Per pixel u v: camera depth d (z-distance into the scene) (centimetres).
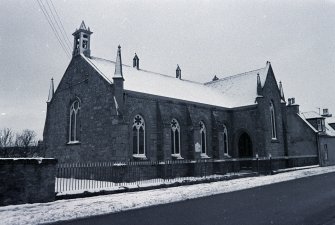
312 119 4578
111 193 1773
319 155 4234
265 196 1634
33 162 1477
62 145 2941
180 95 3222
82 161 2669
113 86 2455
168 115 2905
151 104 2778
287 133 3856
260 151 3378
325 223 976
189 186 2145
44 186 1497
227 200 1530
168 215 1184
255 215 1131
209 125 3381
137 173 2433
